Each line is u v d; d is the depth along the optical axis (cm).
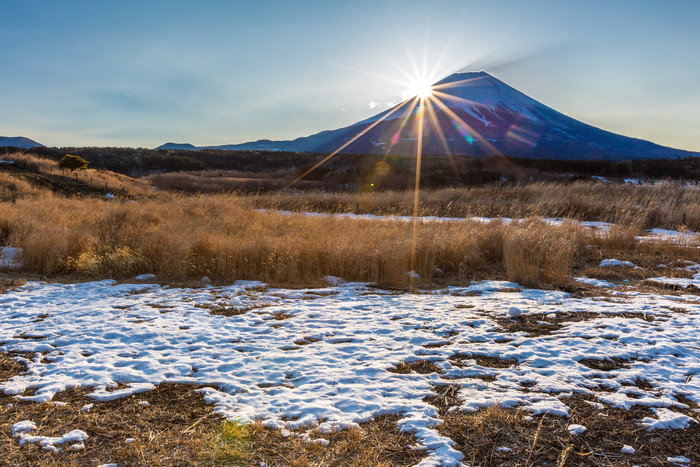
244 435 315
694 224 1500
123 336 515
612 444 306
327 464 281
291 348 486
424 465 279
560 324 569
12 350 473
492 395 373
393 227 1155
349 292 740
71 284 772
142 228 1095
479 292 749
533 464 283
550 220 1570
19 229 1062
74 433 315
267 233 1064
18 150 5106
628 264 933
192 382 401
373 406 354
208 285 777
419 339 510
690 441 310
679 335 519
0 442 305
